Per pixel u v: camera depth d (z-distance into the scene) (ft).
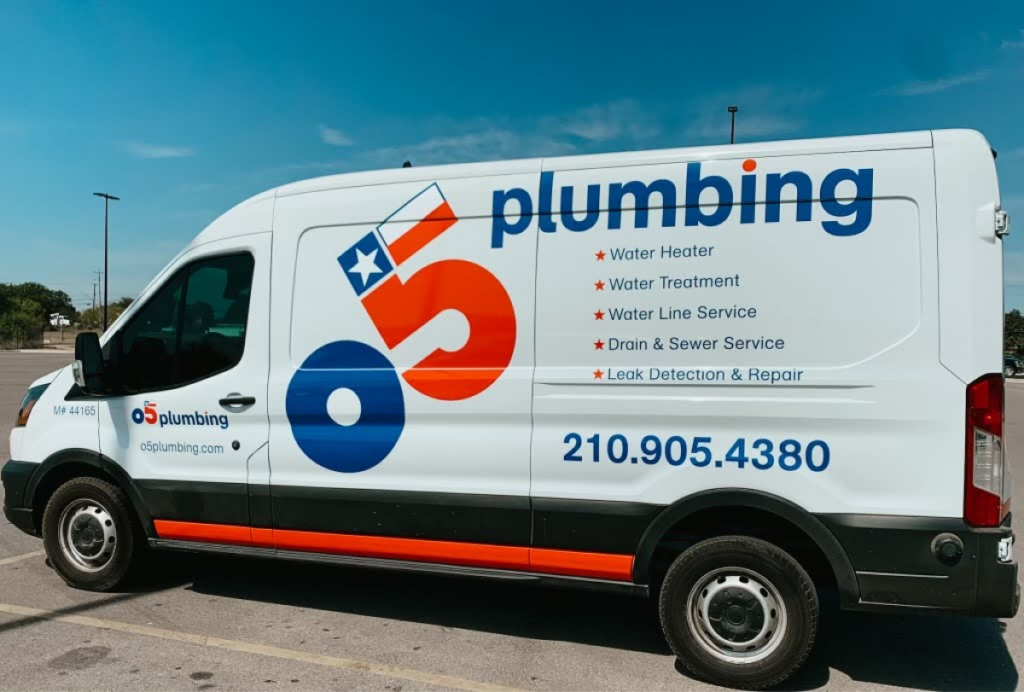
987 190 10.32
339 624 13.75
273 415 13.60
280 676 11.55
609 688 11.37
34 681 11.27
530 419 12.11
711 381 11.28
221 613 14.23
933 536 10.37
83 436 15.05
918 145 10.64
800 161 11.08
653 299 11.59
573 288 11.98
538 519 12.10
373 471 13.00
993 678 11.85
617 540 11.76
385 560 13.12
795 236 11.03
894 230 10.63
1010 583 10.16
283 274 13.70
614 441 11.73
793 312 10.99
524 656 12.48
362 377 13.05
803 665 11.14
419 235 12.85
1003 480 10.39
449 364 12.58
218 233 14.32
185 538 14.46
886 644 13.16
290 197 13.84
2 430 36.40
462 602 15.01
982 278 10.24
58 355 122.83
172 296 14.61
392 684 11.35
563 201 12.09
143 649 12.50
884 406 10.54
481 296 12.41
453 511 12.53
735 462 11.18
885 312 10.62
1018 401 66.95
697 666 11.46
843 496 10.74
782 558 10.98
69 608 14.37
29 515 15.58
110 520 15.05
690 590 11.50
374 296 13.08
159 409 14.46
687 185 11.52
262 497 13.71
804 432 10.89
